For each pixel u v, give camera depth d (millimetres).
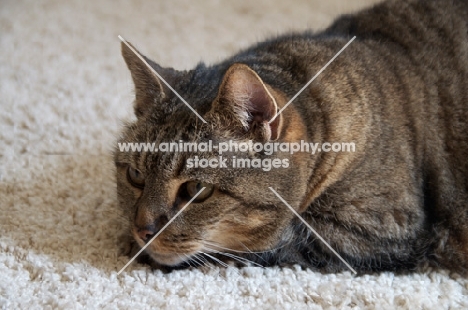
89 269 633
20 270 626
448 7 748
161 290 614
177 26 1088
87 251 656
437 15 739
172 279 629
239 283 630
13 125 829
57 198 725
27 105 863
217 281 631
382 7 768
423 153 676
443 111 692
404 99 677
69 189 739
